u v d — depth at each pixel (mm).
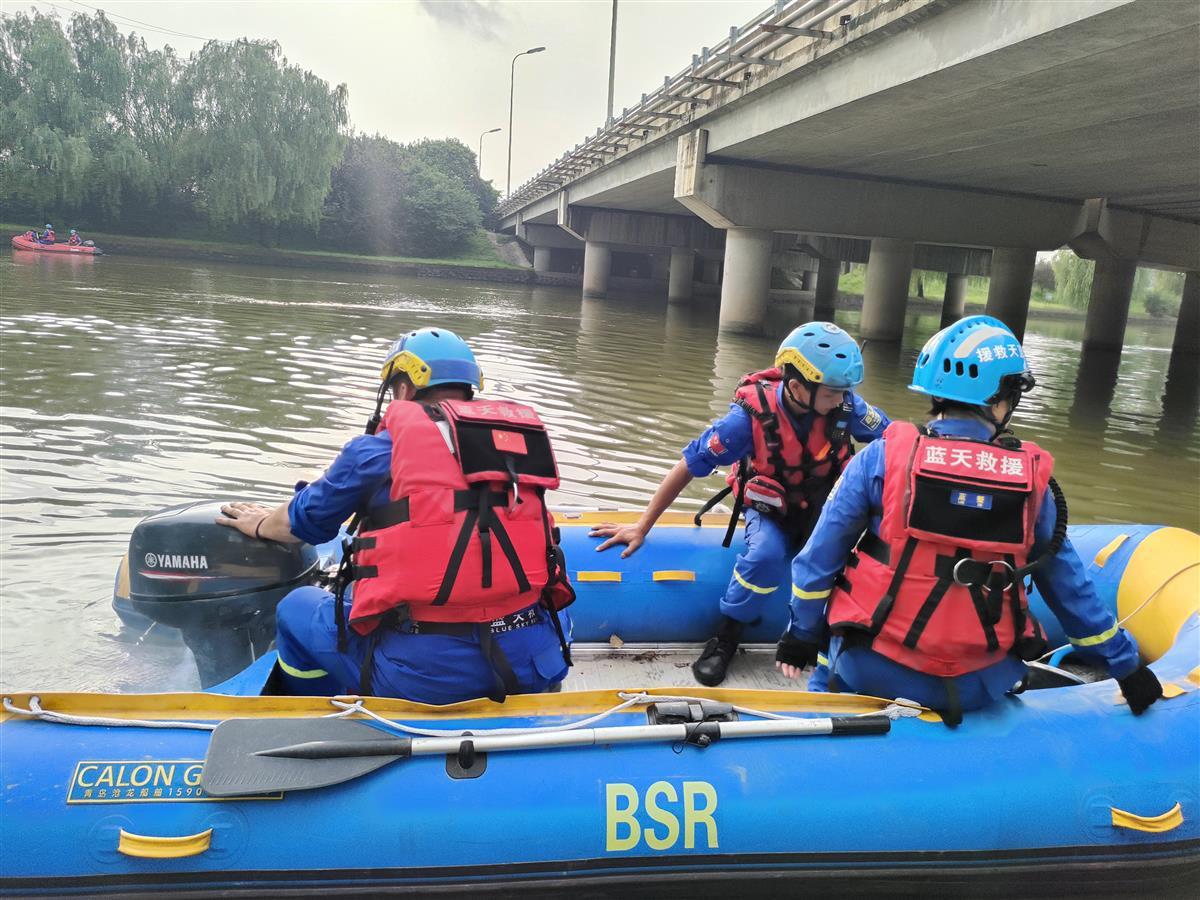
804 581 2283
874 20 11547
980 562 2105
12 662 3287
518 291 40250
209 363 11352
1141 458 9742
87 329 13844
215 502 2957
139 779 1987
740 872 2164
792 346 3162
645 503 6328
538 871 2084
